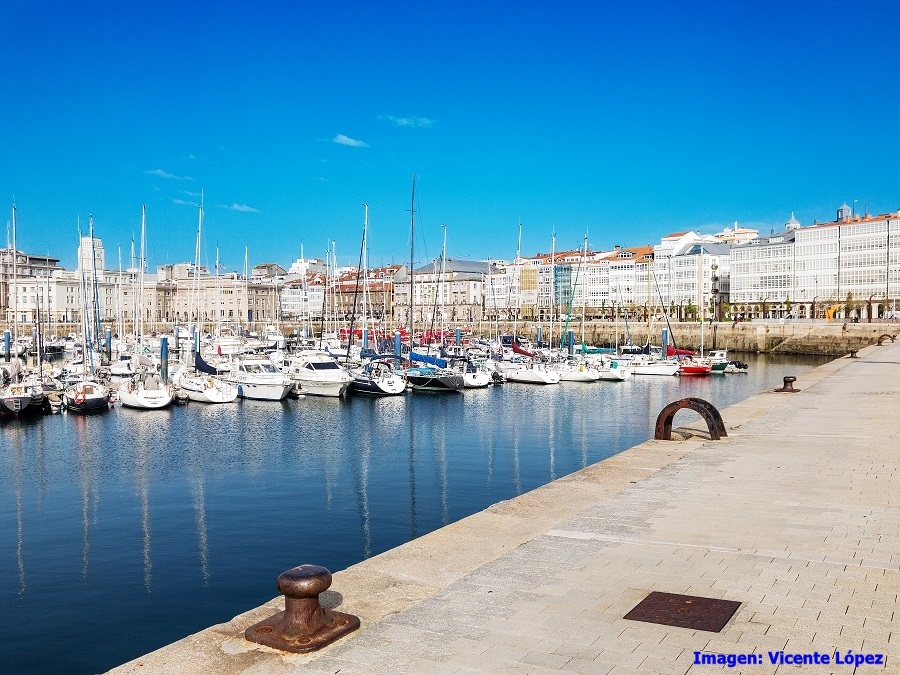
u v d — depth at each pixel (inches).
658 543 429.7
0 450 1615.4
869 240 5620.1
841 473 626.5
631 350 4160.9
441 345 3624.5
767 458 695.1
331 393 2493.8
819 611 330.0
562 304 7829.7
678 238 7534.5
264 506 1116.5
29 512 1095.6
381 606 338.6
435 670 277.7
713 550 417.4
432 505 1119.0
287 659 287.1
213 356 3223.4
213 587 784.3
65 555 892.0
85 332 2763.3
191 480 1307.8
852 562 395.9
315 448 1627.7
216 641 304.2
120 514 1078.4
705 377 3437.5
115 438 1763.0
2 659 627.5
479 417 2123.5
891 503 523.8
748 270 6501.0
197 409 2252.7
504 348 3991.1
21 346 4443.9
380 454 1556.3
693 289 6860.2
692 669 277.3
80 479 1323.8
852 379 1659.7
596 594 351.9
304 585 299.4
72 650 644.7
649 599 345.4
